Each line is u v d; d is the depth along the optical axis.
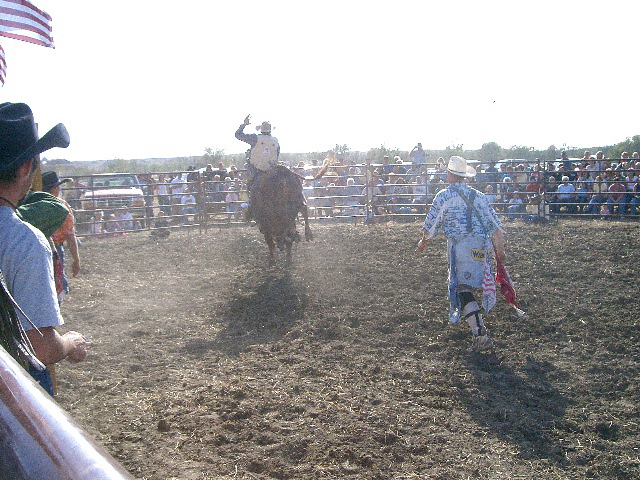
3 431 0.60
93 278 9.88
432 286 8.24
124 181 19.05
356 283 8.58
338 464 3.81
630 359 5.63
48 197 2.76
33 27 5.57
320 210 16.64
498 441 4.15
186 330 6.91
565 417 4.52
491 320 6.78
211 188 16.77
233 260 10.96
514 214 14.79
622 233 11.30
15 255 1.93
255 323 7.07
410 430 4.27
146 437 4.19
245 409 4.55
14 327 1.53
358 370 5.46
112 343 6.43
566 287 7.98
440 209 5.92
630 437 4.22
